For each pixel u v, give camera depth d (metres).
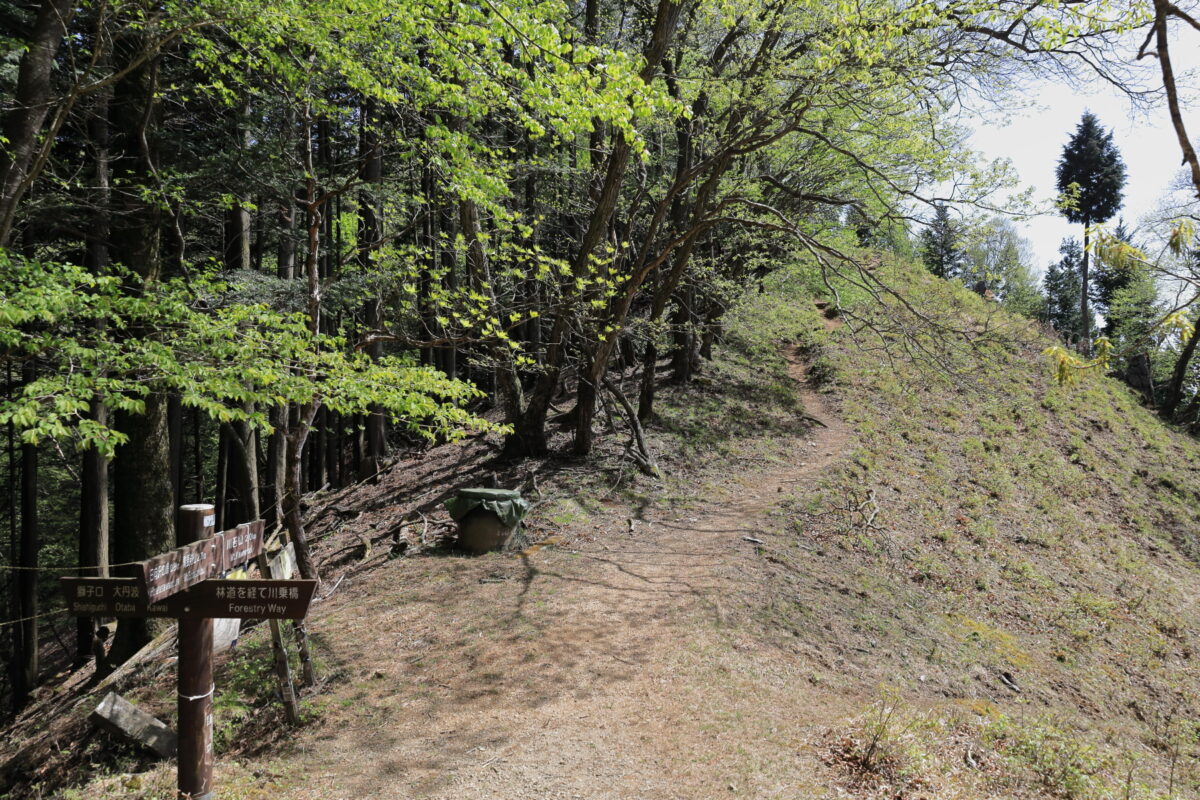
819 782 6.02
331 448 22.95
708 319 21.69
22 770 7.80
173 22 7.16
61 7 6.62
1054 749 7.27
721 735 6.74
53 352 6.25
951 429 21.80
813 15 12.49
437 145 8.68
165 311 6.62
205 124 12.18
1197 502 20.73
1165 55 2.38
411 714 7.18
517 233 11.90
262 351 6.77
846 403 22.98
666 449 17.67
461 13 6.46
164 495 11.42
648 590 10.38
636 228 20.17
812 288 22.72
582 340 16.12
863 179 16.34
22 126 6.37
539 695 7.50
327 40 7.57
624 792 5.82
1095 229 3.28
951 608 12.24
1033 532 16.67
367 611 9.83
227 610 5.17
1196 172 2.32
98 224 10.82
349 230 18.92
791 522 13.84
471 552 11.93
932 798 5.89
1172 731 10.10
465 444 19.17
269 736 6.89
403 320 15.74
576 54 6.07
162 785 6.13
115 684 9.20
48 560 22.00
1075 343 38.16
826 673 8.62
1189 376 34.12
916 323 13.54
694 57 15.77
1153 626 13.69
